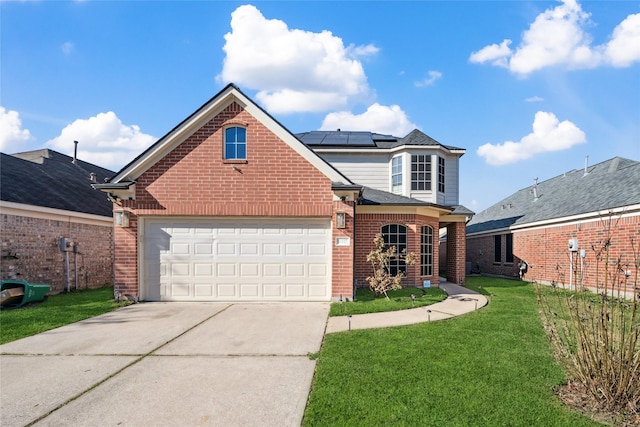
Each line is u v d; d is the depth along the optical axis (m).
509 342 6.13
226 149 10.15
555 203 16.70
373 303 9.66
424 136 16.78
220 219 10.25
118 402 4.11
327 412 3.78
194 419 3.73
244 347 6.08
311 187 10.07
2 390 4.45
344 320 7.90
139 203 9.98
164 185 10.01
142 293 10.11
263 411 3.88
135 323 7.76
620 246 11.21
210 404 4.05
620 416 3.72
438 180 16.41
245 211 10.01
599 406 3.91
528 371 4.84
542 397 4.10
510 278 18.61
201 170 10.02
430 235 13.98
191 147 10.04
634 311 4.05
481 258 22.45
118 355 5.71
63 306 9.67
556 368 4.94
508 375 4.71
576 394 4.20
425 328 7.09
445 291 12.15
